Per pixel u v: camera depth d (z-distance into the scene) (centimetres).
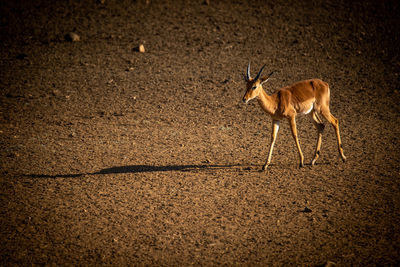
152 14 5556
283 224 1820
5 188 2178
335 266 1495
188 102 3572
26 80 3969
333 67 4159
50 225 1859
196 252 1662
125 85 3909
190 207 1992
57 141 2855
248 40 4825
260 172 2328
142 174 2353
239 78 3994
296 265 1545
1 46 4688
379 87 3700
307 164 2408
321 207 1931
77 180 2286
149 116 3312
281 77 3956
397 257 1541
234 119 3234
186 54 4553
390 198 1969
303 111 2297
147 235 1784
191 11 5628
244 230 1794
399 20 5147
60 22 5300
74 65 4309
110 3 5884
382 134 2798
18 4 5791
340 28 5031
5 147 2731
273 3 5825
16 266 1580
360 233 1716
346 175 2238
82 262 1612
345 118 3139
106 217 1925
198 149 2702
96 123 3183
